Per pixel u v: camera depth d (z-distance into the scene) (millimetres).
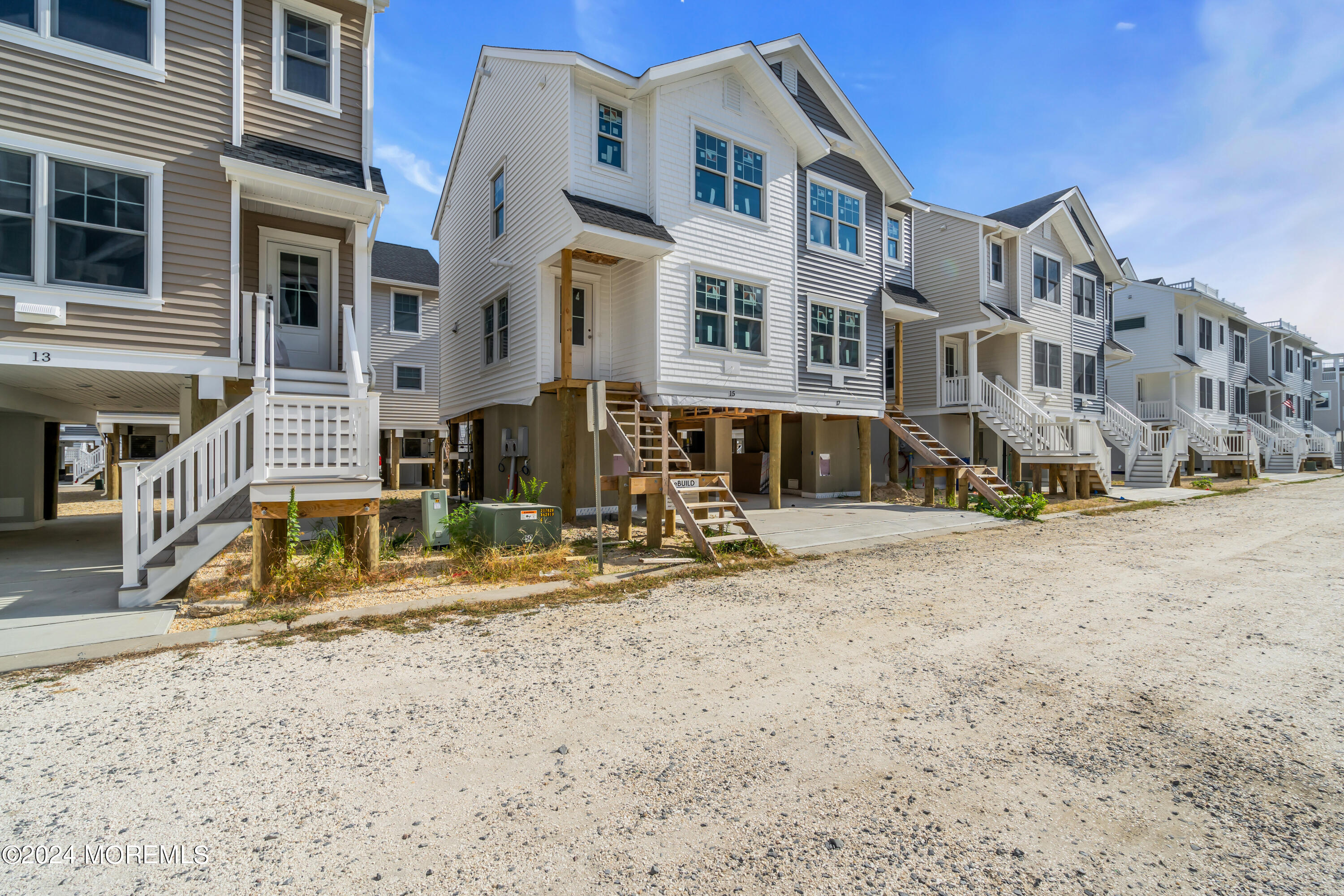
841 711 3787
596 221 10734
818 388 15023
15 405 9562
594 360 13219
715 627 5555
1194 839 2562
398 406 23594
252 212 9312
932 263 21281
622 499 9805
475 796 2861
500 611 6043
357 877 2314
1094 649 4941
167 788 2930
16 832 2586
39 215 7113
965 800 2836
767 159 13852
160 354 7676
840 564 8484
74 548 9625
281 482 6445
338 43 9266
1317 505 15789
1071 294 23234
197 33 8062
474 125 15969
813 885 2270
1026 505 13484
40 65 7141
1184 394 29797
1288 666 4582
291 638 5199
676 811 2742
